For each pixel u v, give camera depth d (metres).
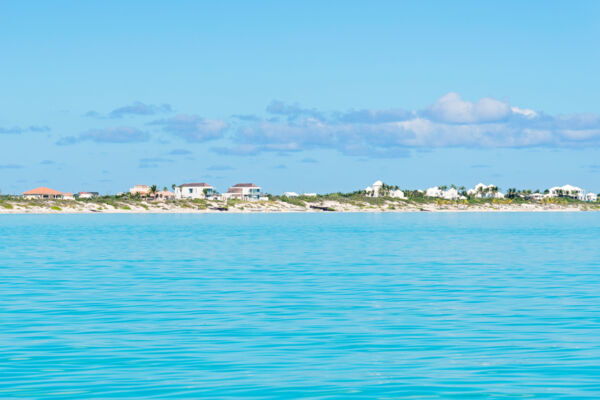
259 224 162.62
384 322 27.88
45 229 129.25
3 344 23.53
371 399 17.11
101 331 25.94
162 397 17.25
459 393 17.61
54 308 31.73
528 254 65.69
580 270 49.69
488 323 27.56
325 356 21.73
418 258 61.12
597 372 19.61
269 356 21.72
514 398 17.17
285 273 47.94
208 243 85.12
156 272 48.66
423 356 21.72
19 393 17.61
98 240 91.81
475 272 48.41
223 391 17.75
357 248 75.44
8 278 44.56
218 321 28.17
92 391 17.78
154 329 26.36
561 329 26.22
